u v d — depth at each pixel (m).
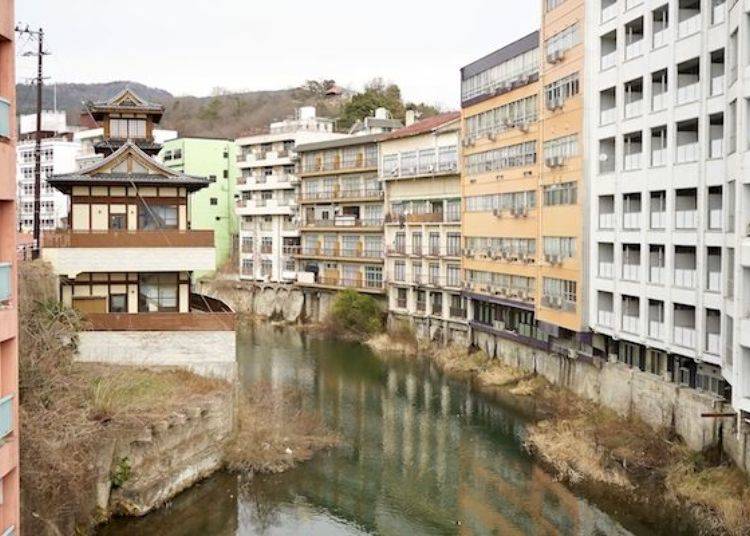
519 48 50.09
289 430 37.00
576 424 36.56
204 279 89.50
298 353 60.22
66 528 23.00
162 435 28.30
